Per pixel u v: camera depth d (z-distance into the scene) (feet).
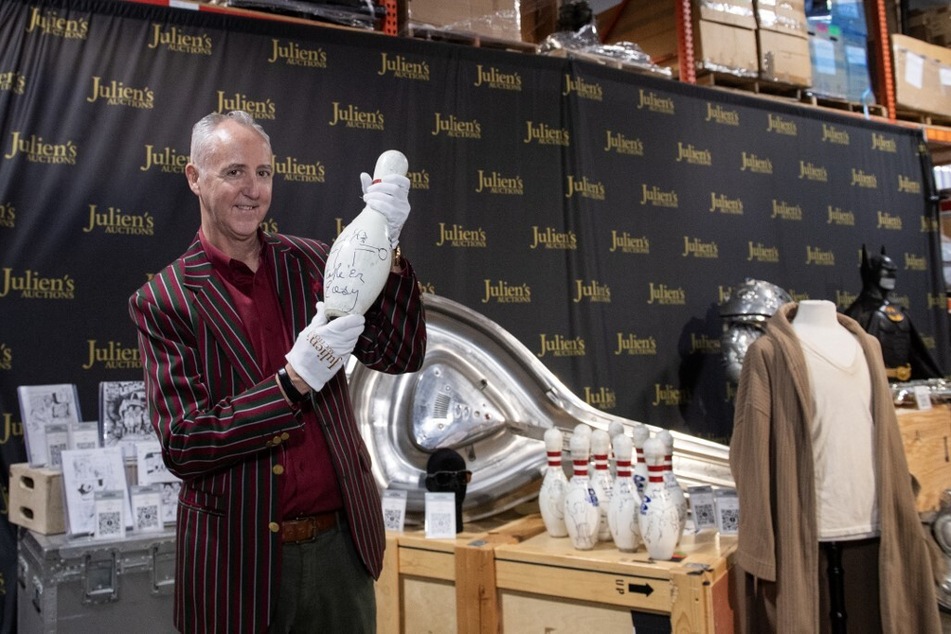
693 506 7.48
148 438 8.25
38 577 7.29
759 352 7.04
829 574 7.23
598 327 12.39
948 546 8.57
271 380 4.53
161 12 10.00
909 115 18.45
